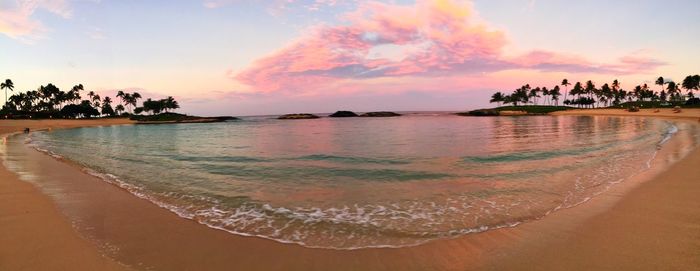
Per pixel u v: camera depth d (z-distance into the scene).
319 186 12.05
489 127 50.97
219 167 16.52
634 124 49.50
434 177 13.19
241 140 34.69
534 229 7.35
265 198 10.55
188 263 5.99
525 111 133.38
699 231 6.81
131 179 13.84
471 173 13.89
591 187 11.16
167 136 46.19
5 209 9.15
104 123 115.25
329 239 7.14
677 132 32.06
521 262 5.76
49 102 130.62
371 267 5.81
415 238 7.09
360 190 11.34
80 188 12.11
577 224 7.54
